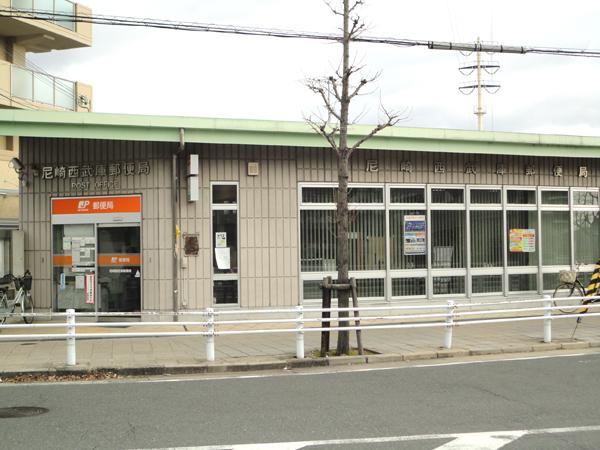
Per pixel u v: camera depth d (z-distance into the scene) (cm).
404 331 1438
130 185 1539
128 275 1552
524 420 707
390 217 1684
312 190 1617
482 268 1769
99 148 1566
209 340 1066
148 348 1212
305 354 1134
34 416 736
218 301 1546
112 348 1212
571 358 1124
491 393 842
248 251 1562
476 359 1127
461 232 1753
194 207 1530
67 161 1597
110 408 773
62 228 1606
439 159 1731
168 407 776
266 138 1491
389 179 1683
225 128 1453
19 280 1520
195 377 987
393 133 1584
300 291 1593
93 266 1579
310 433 659
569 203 1888
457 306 1199
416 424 691
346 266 1167
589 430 666
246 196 1566
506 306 1781
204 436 650
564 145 1762
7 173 2209
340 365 1090
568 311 1783
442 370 1016
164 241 1516
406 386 891
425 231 1711
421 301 1692
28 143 1631
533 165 1838
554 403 785
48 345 1255
